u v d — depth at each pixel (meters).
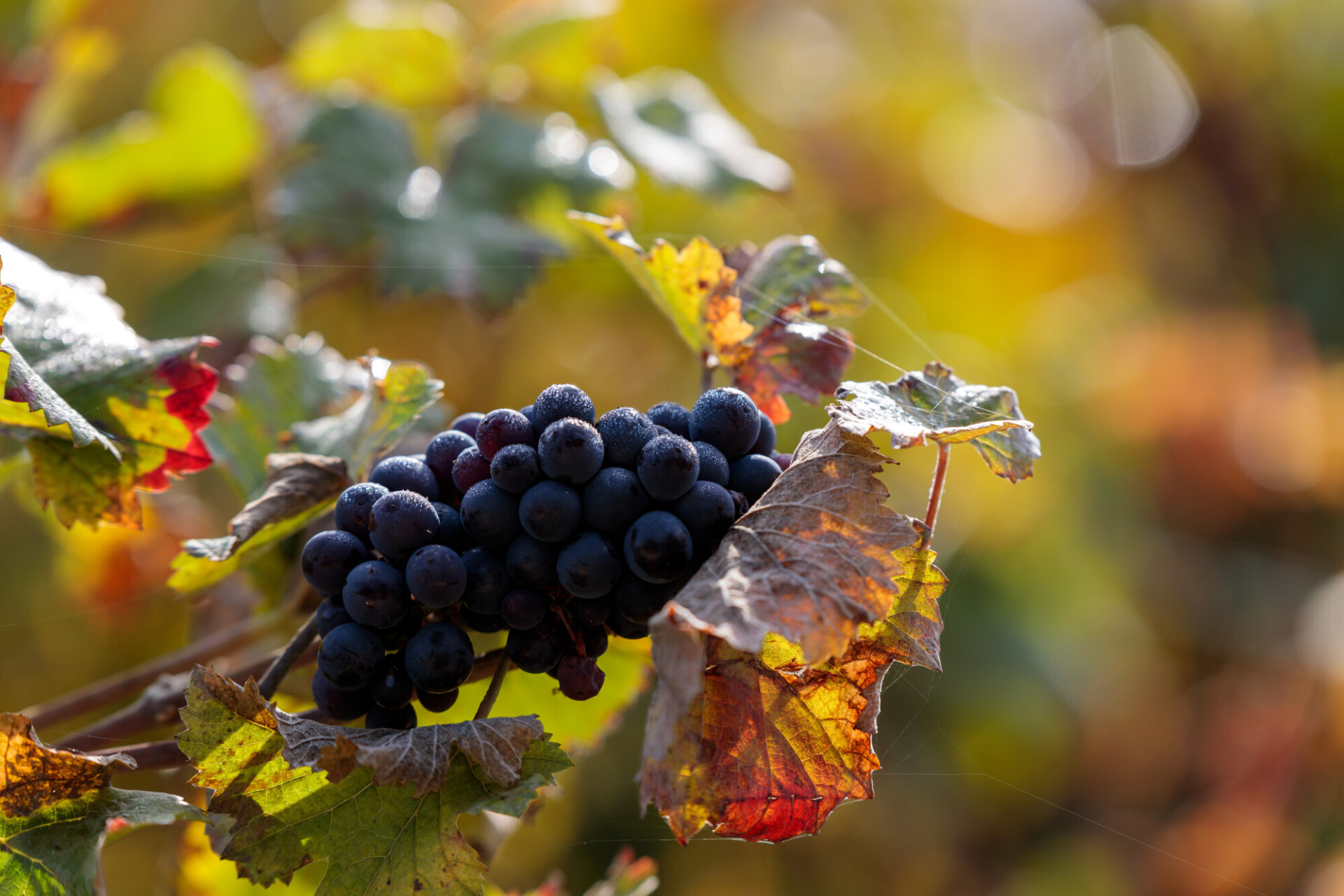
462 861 0.80
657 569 0.78
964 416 0.82
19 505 1.54
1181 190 2.58
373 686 0.80
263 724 0.80
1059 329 2.45
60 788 0.80
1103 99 2.59
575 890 1.54
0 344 0.81
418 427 0.97
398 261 1.10
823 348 0.87
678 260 0.86
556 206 1.17
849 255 1.92
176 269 1.38
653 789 0.79
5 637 1.53
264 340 0.97
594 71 1.28
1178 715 2.31
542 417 0.79
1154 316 2.60
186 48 1.68
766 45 2.12
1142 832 2.14
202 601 1.07
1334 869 1.98
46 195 1.22
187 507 1.32
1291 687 2.23
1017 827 1.98
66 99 1.42
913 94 2.28
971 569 1.78
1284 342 2.55
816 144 2.09
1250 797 2.13
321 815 0.80
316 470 0.85
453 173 1.17
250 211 1.30
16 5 1.33
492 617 0.80
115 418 0.86
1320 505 2.47
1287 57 2.44
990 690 1.72
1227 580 2.45
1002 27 2.48
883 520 0.79
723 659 0.80
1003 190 2.45
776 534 0.79
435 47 1.26
